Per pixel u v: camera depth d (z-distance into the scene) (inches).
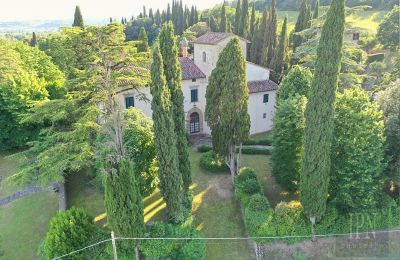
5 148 1405.0
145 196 964.0
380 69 1704.0
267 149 1370.6
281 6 3865.7
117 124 822.5
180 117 885.2
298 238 847.1
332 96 753.6
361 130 818.8
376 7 2800.2
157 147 801.6
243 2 2386.8
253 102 1549.0
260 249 845.2
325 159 787.4
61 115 983.0
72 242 746.8
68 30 832.3
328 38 726.5
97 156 854.5
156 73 752.3
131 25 4121.6
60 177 940.6
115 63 900.0
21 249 886.4
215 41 1461.6
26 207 1079.6
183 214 884.0
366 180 821.9
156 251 779.4
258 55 2149.4
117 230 736.3
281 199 1035.9
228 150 1077.1
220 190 1109.7
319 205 814.5
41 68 1931.6
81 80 896.3
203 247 818.2
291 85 1163.9
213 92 1027.9
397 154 885.8
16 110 1338.6
